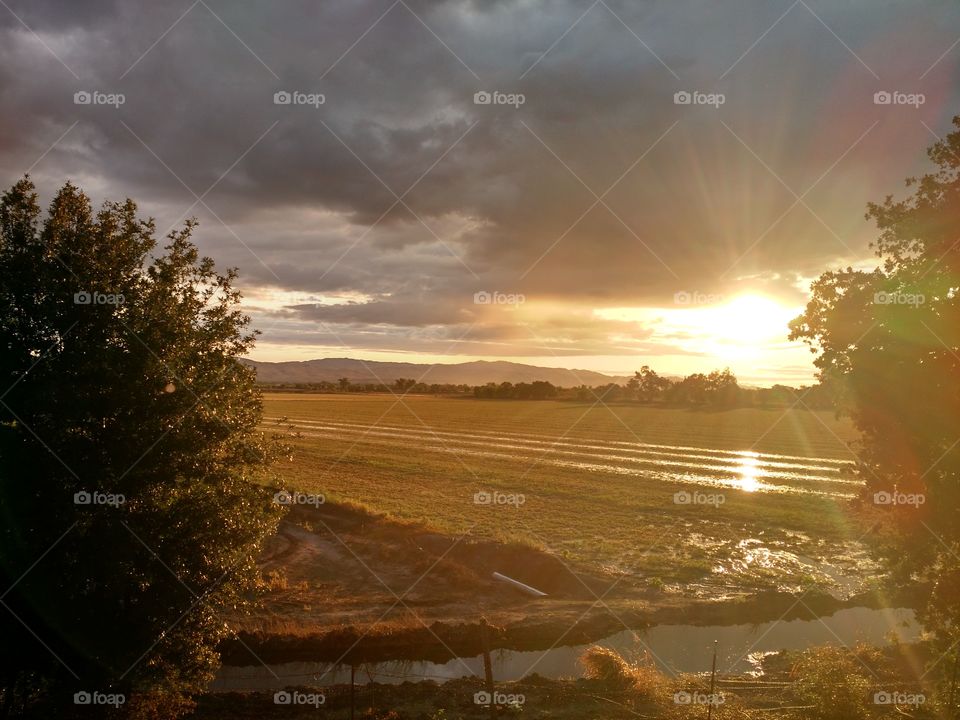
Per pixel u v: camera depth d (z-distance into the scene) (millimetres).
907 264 15227
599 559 30062
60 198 14211
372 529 34625
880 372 15016
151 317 14102
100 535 13078
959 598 14977
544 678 17562
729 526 37000
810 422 128625
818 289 16016
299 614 22656
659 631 22250
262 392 15609
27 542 12922
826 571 28953
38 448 13109
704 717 14305
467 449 77750
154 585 13820
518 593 25938
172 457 13898
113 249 14148
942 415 14477
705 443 87250
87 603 13352
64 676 13398
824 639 21484
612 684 16766
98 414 13547
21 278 13516
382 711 15141
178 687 14258
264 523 15133
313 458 66562
